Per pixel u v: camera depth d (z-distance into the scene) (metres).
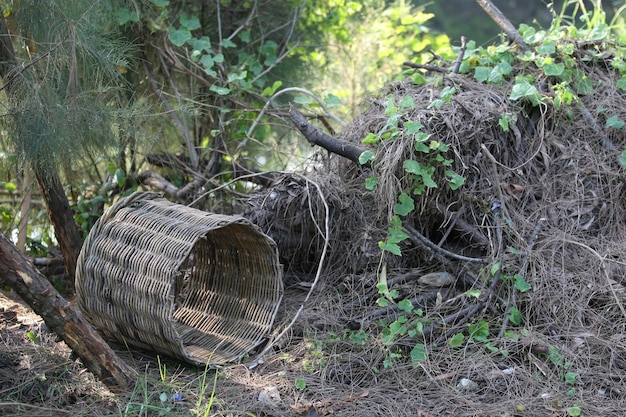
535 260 3.64
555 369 3.28
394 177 3.71
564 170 3.93
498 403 3.10
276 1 5.61
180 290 4.21
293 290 4.12
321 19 5.86
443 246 3.90
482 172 3.82
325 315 3.78
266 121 5.41
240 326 3.86
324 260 4.11
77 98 3.89
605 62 4.31
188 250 3.33
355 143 4.06
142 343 3.59
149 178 5.02
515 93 3.84
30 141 3.80
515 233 3.64
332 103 4.96
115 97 4.42
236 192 4.85
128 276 3.47
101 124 4.07
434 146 3.64
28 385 3.23
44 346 3.60
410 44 6.60
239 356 3.56
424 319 3.57
